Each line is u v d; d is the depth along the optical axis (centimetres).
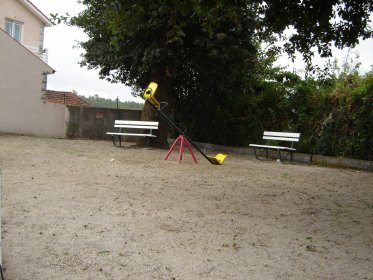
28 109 1478
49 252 361
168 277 323
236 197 641
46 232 414
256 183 778
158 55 1203
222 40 1205
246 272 343
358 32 717
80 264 338
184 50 1294
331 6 680
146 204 555
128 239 408
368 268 367
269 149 1314
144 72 1438
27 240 388
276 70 1442
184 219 493
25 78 1460
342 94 1161
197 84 1534
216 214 528
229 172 899
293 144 1277
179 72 1337
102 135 1659
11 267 325
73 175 741
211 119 1603
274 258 380
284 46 805
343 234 473
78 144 1336
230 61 1296
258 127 1409
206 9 707
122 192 622
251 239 433
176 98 1625
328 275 346
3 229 415
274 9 711
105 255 362
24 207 500
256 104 1423
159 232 437
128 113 1686
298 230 479
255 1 717
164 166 930
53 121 1545
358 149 1097
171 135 1778
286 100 1336
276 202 621
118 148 1302
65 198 559
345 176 936
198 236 432
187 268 344
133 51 1277
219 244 410
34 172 742
